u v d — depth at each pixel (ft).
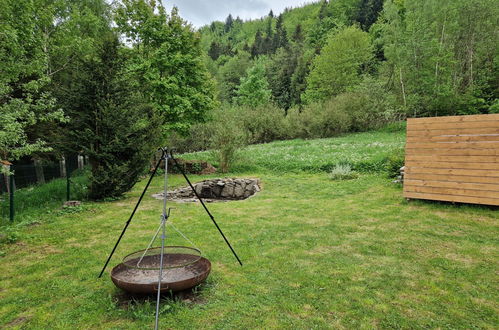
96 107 31.81
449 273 14.43
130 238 20.67
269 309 11.64
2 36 27.94
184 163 54.24
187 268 14.29
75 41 44.86
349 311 11.41
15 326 10.89
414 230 20.76
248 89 146.51
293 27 336.49
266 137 92.79
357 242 18.95
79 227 23.35
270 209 28.53
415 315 11.12
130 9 50.55
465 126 25.41
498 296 12.32
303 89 177.78
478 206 25.31
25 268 15.90
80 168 61.46
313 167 50.19
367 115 89.86
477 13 84.69
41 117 29.43
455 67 88.17
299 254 17.19
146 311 11.50
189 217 26.25
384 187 34.99
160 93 51.21
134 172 33.24
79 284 14.06
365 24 201.87
